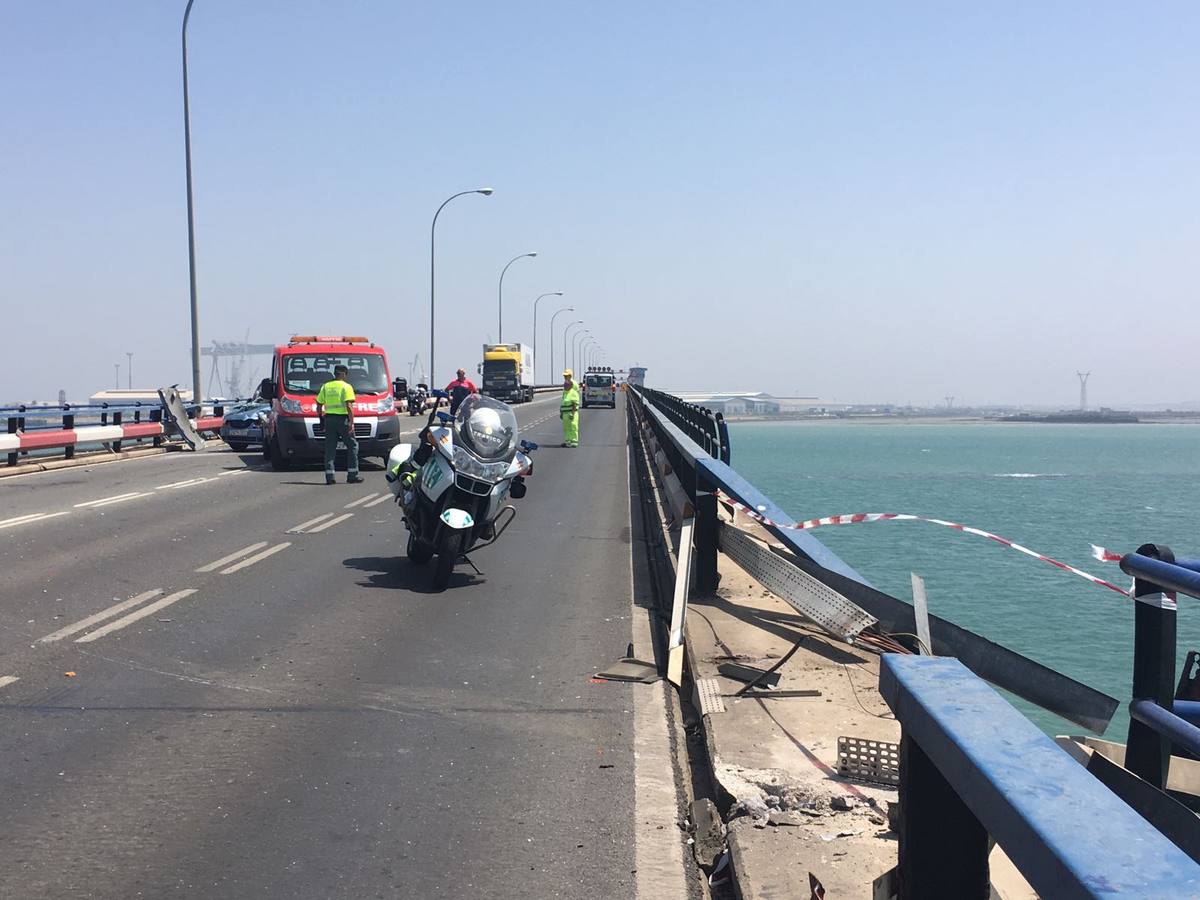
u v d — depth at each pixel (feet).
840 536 139.64
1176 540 161.17
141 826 15.51
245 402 116.37
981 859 7.80
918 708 7.45
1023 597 89.56
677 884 13.98
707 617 27.68
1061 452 635.66
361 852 14.79
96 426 87.97
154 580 34.78
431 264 208.44
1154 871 4.95
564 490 66.23
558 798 16.92
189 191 106.63
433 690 22.80
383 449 76.43
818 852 13.78
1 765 17.89
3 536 43.55
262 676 23.65
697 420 50.34
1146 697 12.21
